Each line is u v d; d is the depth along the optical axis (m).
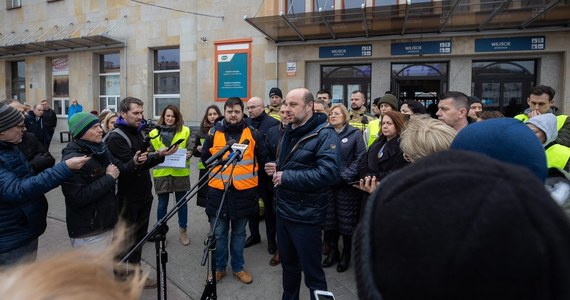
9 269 0.55
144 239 2.27
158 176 4.25
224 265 3.46
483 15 7.71
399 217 0.49
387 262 0.49
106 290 0.54
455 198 0.46
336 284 3.40
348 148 3.73
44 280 0.50
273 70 10.19
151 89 12.20
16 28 14.19
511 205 0.43
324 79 10.11
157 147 3.97
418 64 9.32
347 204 3.59
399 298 0.48
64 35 13.29
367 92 9.78
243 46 10.45
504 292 0.42
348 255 3.70
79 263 0.56
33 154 3.44
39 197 2.34
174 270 3.69
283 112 2.70
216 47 10.77
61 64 14.05
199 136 4.61
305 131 2.62
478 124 0.96
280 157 2.80
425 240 0.46
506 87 8.85
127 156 3.13
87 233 2.50
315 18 8.20
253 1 10.32
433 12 7.61
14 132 2.22
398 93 9.50
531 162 0.85
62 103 14.20
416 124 1.84
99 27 12.63
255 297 3.18
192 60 11.25
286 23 8.59
